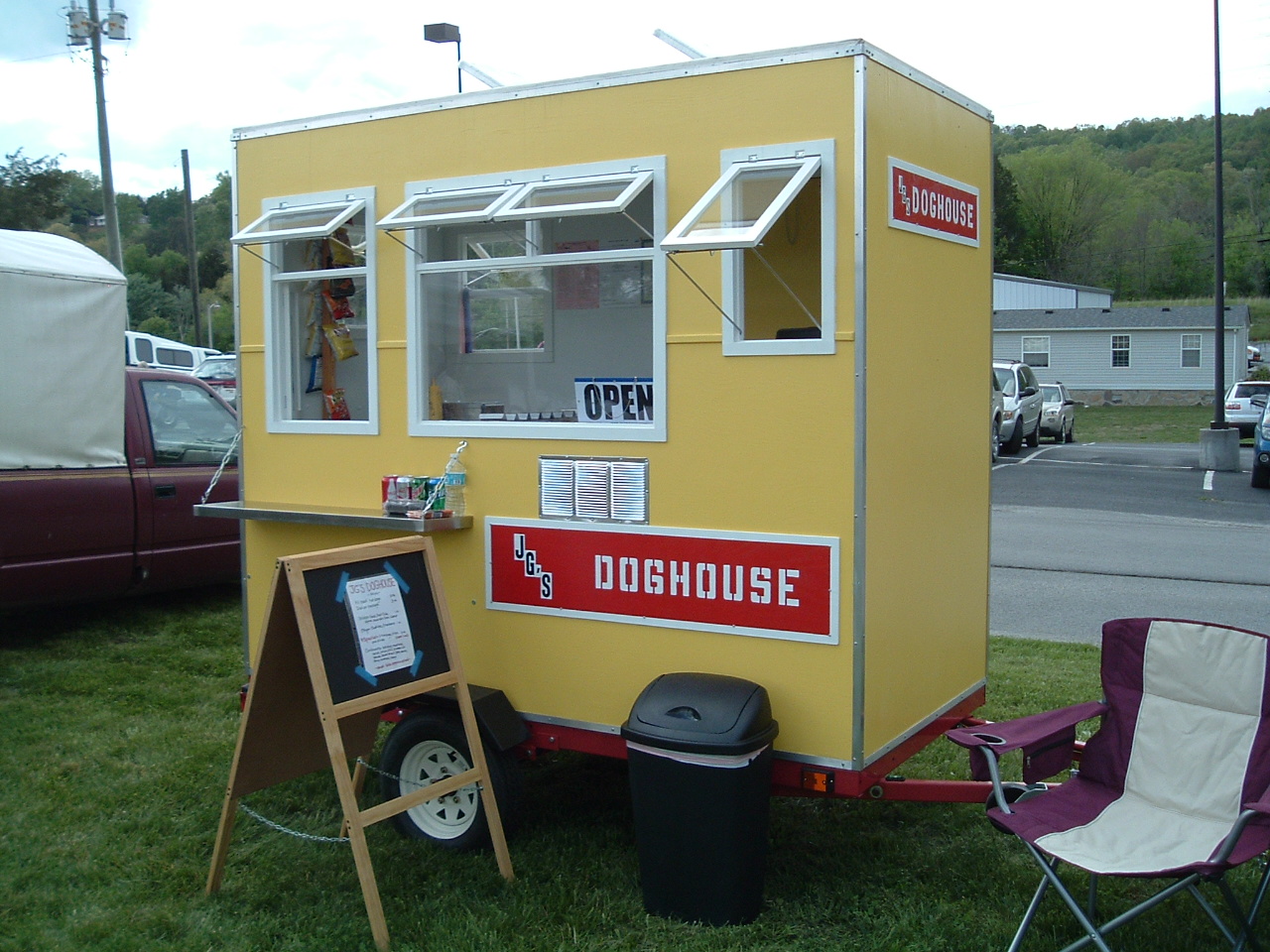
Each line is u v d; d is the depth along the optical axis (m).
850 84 3.48
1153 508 13.93
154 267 54.47
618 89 3.92
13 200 36.75
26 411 6.66
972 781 3.78
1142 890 3.78
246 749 3.82
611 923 3.55
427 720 4.10
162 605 7.99
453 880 3.87
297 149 4.71
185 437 7.68
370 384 4.55
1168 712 3.55
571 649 4.09
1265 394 27.45
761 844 3.52
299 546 4.77
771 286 4.30
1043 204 69.50
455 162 4.30
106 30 22.11
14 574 6.61
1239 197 69.44
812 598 3.59
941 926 3.48
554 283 4.82
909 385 3.84
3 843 4.23
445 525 4.18
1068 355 39.41
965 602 4.40
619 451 3.94
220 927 3.62
